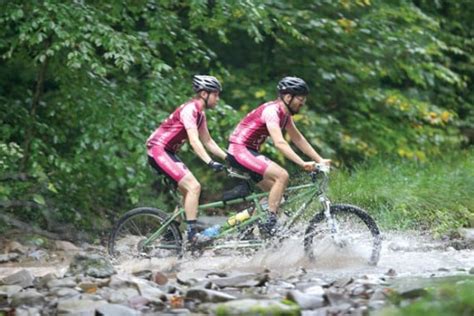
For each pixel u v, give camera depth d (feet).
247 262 30.32
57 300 21.99
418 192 42.04
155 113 41.57
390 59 54.95
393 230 39.34
